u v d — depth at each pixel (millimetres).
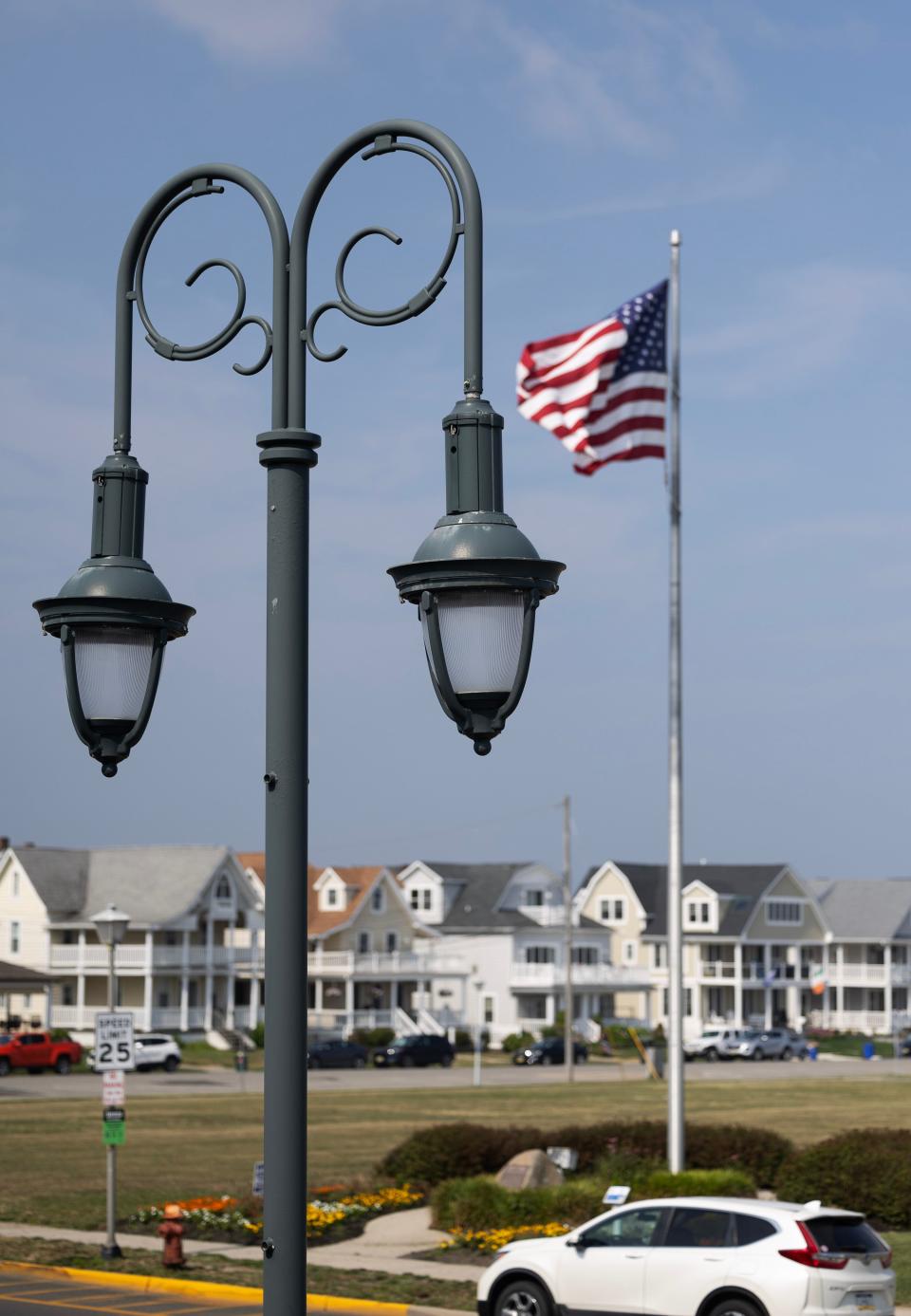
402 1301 49562
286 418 16766
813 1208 39875
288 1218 15773
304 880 16359
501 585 15508
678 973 63906
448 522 15828
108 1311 48312
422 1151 71625
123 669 17328
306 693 16609
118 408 17938
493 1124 110188
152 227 17938
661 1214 41125
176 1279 52625
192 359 17625
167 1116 121188
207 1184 77625
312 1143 97938
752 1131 71062
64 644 17328
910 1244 58938
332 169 16891
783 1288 38531
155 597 17359
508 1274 42781
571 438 64812
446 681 15695
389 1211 67375
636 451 64812
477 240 16219
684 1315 39719
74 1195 73812
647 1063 188375
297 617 16594
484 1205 61844
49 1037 175875
